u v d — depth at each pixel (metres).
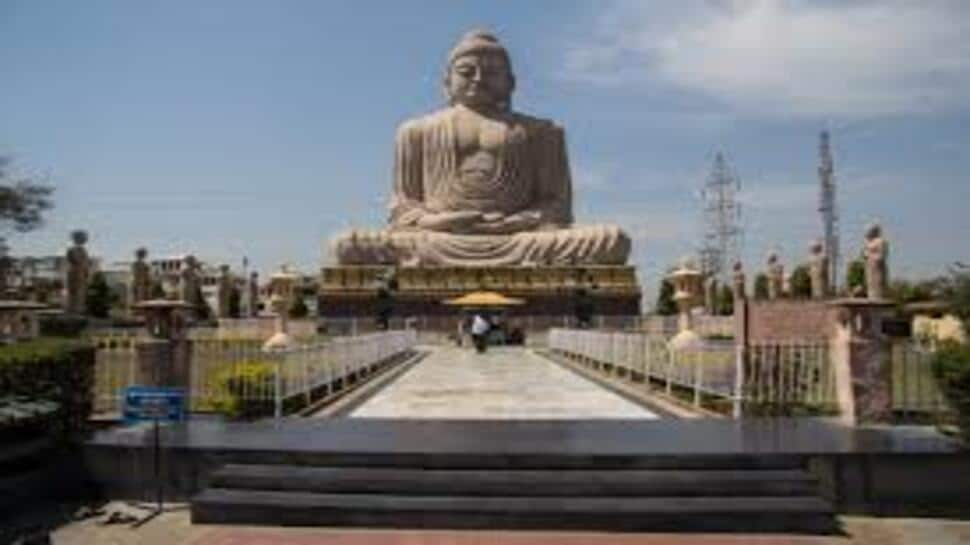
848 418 17.59
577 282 75.38
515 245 78.38
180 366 19.75
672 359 25.17
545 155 83.50
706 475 13.09
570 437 15.13
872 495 13.49
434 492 12.88
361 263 77.75
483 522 12.31
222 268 65.50
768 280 51.22
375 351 35.97
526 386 28.72
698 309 45.66
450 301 71.25
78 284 36.38
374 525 12.41
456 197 81.31
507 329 63.41
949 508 13.47
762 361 20.16
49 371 14.63
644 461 13.40
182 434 15.55
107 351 19.73
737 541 11.81
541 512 12.26
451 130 82.31
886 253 20.00
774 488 12.82
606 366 35.44
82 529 12.72
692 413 20.67
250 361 20.77
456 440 14.80
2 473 13.86
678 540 11.82
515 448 13.96
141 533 12.43
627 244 78.81
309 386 23.23
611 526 12.17
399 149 83.81
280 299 40.31
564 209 83.56
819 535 12.20
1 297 38.75
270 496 12.95
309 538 11.92
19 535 12.03
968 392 13.58
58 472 14.44
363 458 13.62
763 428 16.23
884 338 17.75
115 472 14.40
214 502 12.82
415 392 26.66
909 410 18.02
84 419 16.03
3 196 40.97
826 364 19.72
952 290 17.64
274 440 14.84
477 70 83.62
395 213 83.00
